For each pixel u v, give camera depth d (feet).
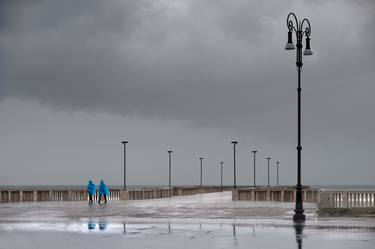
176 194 335.06
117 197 244.01
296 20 108.88
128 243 73.31
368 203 152.66
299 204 109.19
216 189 475.72
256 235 83.76
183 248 68.03
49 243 73.67
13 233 87.81
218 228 95.86
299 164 109.60
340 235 82.79
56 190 219.00
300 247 68.64
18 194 209.15
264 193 216.54
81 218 119.44
